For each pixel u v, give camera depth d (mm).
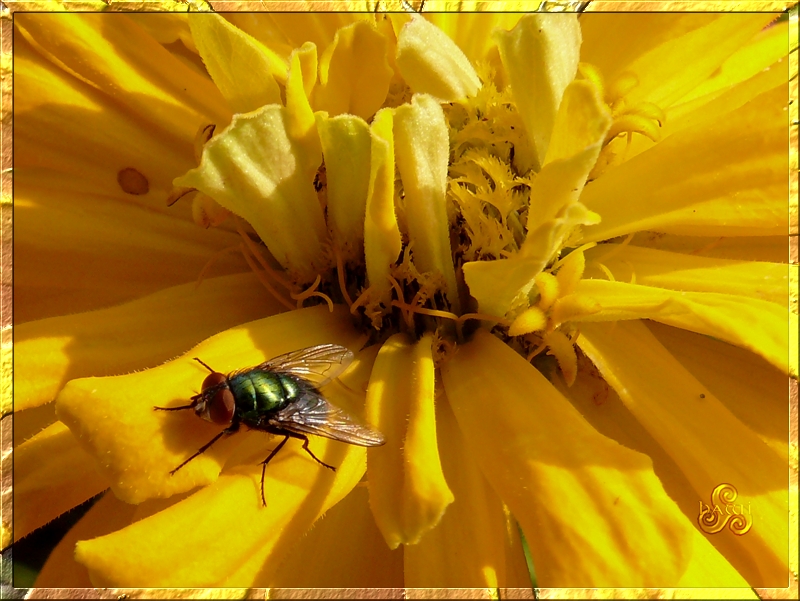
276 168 48
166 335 51
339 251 51
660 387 48
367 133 46
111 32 56
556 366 53
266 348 48
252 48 48
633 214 50
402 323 51
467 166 52
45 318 51
